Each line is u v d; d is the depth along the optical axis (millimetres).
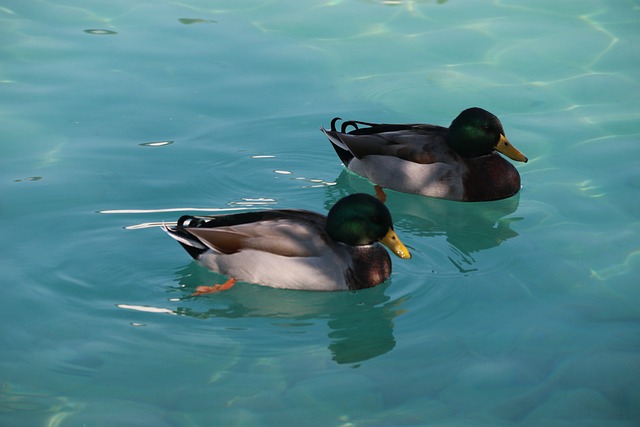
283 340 9734
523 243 11734
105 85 15477
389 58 16625
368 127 13961
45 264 10875
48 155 13438
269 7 18547
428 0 18953
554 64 16484
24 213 11930
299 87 15617
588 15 18266
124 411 8531
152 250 11219
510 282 10859
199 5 18625
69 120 14422
